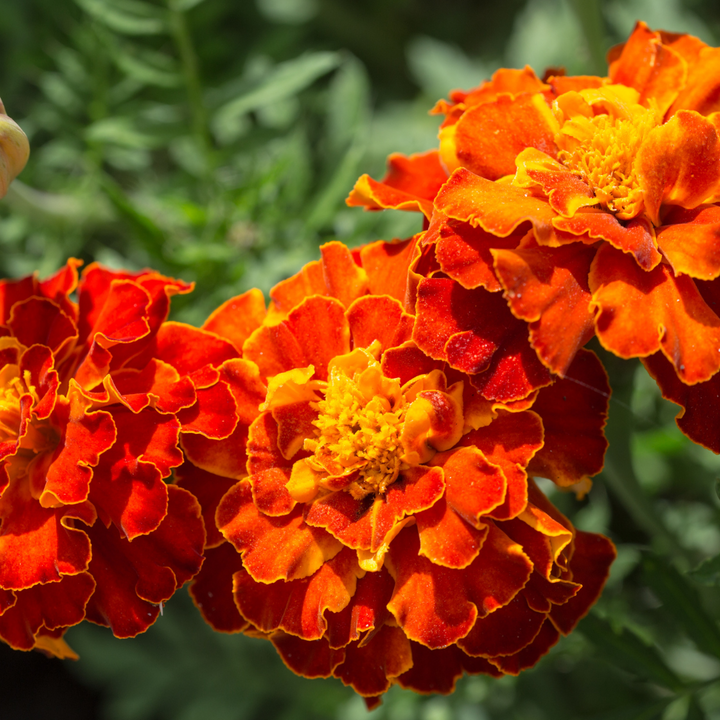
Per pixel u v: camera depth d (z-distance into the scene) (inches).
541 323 11.7
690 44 12.7
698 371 11.6
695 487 15.7
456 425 12.1
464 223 12.0
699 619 13.4
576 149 12.2
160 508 12.1
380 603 12.1
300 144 15.8
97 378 12.4
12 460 12.5
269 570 12.1
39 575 12.1
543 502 12.2
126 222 15.1
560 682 15.4
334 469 12.2
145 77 15.6
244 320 12.7
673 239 11.8
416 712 15.3
